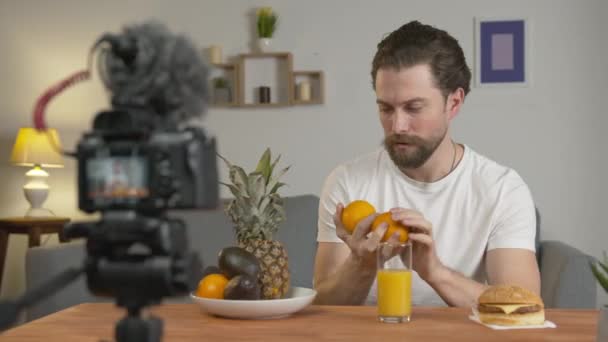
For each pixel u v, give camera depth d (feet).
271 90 13.84
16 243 14.57
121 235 1.55
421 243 4.57
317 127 13.65
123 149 1.56
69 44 14.44
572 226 12.96
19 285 14.58
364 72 13.50
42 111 1.50
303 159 13.70
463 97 5.78
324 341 3.37
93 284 1.59
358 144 13.55
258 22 13.53
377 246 4.25
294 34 13.71
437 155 5.79
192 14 14.05
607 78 12.85
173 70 1.57
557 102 13.00
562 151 12.99
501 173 5.92
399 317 3.85
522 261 5.47
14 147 13.24
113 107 1.61
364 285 5.20
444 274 4.79
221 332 3.60
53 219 12.80
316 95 13.69
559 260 8.25
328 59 13.62
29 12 14.53
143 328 1.57
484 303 3.85
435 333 3.57
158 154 1.55
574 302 7.82
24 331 3.69
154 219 1.57
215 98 13.66
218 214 9.66
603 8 12.85
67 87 1.53
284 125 13.75
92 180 1.57
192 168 1.56
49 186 14.35
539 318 3.80
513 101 13.11
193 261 1.67
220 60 13.89
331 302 5.29
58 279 1.56
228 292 3.97
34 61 14.52
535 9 13.03
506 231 5.63
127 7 14.26
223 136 13.88
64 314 4.22
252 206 4.40
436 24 13.30
